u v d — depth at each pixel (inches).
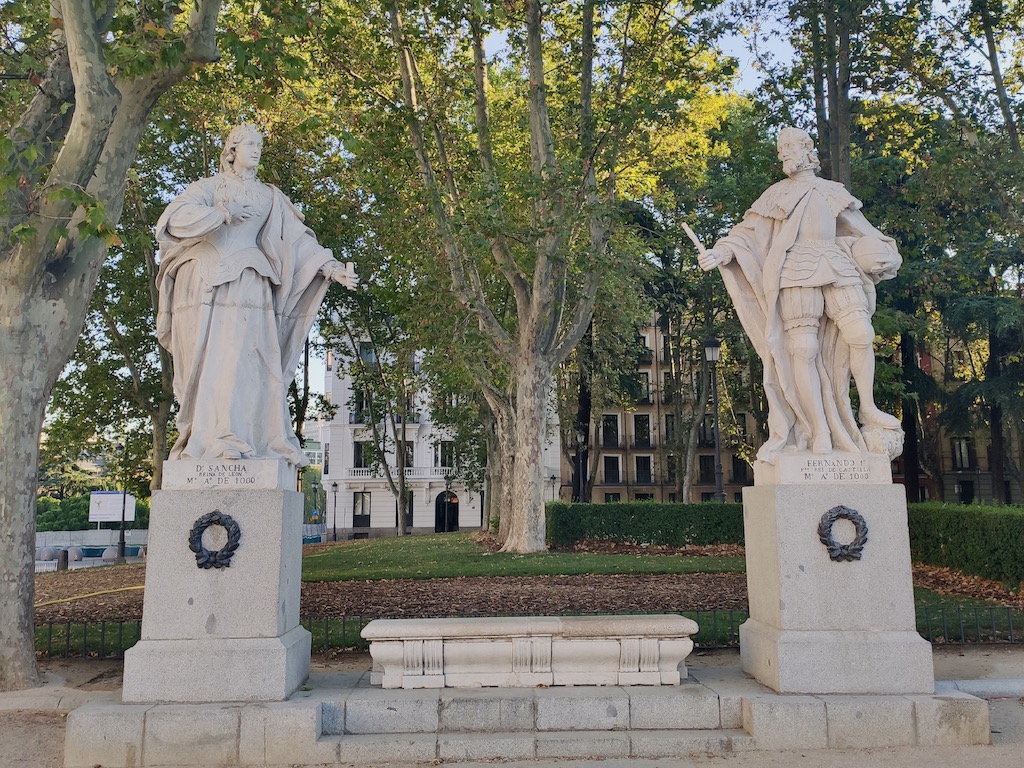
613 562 666.2
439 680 263.1
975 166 652.7
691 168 841.5
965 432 1144.2
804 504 266.2
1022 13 666.2
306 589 556.4
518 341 799.1
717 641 348.5
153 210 959.6
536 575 595.2
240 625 251.3
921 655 254.7
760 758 232.8
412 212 762.8
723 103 869.8
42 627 412.2
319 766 233.1
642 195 908.6
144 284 1015.0
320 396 1371.8
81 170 320.2
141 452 1238.9
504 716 247.1
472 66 756.0
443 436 2123.5
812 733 240.8
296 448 278.8
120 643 350.9
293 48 657.0
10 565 304.3
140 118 343.9
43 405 321.7
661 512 914.1
